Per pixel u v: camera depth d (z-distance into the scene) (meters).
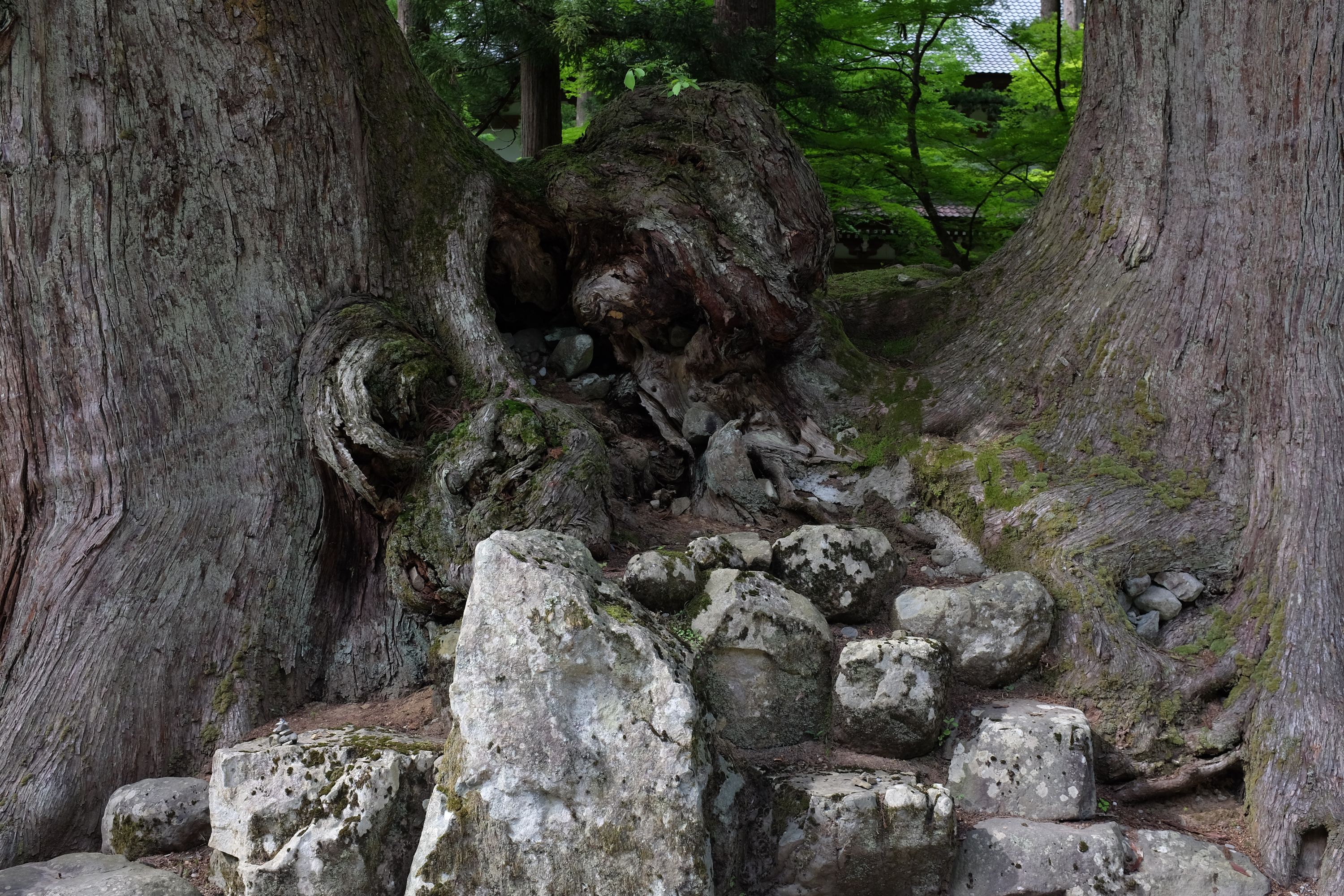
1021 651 4.43
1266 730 4.14
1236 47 4.96
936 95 11.30
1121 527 4.71
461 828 3.40
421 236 5.38
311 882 3.46
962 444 5.36
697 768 3.40
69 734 4.03
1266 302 4.78
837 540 4.70
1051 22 10.91
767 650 4.17
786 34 8.85
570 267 6.12
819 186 5.72
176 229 4.56
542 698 3.46
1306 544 4.39
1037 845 3.78
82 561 4.27
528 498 4.49
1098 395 5.08
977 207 10.02
